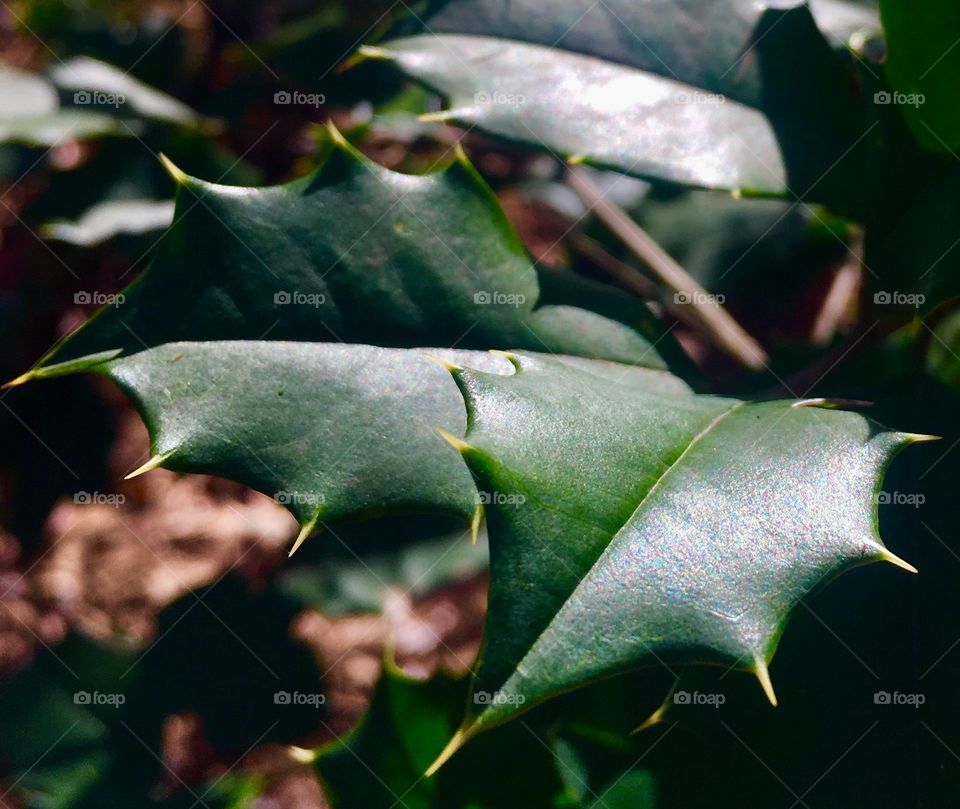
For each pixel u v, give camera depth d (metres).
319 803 0.27
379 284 0.20
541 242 0.35
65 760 0.25
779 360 0.21
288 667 0.26
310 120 0.33
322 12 0.34
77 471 0.30
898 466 0.20
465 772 0.21
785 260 0.31
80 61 0.31
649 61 0.21
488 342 0.20
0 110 0.29
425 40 0.21
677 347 0.21
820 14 0.25
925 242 0.20
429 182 0.20
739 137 0.21
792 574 0.17
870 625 0.20
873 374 0.20
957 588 0.19
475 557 0.28
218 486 0.32
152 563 0.30
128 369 0.19
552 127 0.21
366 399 0.20
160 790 0.25
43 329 0.30
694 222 0.32
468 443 0.17
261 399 0.19
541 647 0.17
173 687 0.26
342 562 0.28
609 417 0.18
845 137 0.21
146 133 0.30
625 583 0.17
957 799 0.19
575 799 0.20
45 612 0.30
